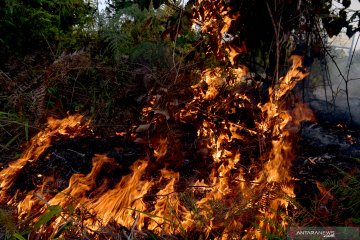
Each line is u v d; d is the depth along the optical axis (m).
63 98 2.86
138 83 2.18
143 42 3.26
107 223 1.36
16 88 2.51
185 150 1.92
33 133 2.38
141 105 2.10
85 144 2.23
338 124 2.65
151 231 1.33
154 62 2.94
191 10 2.00
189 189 1.67
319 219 1.31
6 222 1.13
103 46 3.60
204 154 1.88
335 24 1.95
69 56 2.58
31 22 3.24
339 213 1.35
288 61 2.00
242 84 2.16
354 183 1.45
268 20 1.92
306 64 1.97
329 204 1.45
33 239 1.26
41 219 1.17
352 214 1.36
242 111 1.93
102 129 2.43
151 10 3.14
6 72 2.80
